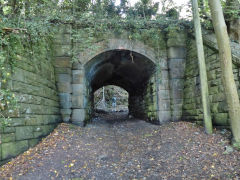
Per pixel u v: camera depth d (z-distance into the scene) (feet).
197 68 22.47
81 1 24.23
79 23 23.82
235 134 14.78
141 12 26.08
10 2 17.61
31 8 20.29
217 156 13.98
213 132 18.43
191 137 18.15
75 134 20.48
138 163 14.87
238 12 22.44
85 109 25.35
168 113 25.12
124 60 28.89
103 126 28.37
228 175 11.64
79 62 23.94
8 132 12.90
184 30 25.67
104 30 24.45
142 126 27.37
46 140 17.65
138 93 37.96
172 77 25.35
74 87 23.73
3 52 12.58
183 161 14.24
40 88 18.04
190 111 23.47
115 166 14.46
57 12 22.95
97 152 16.81
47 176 12.31
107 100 85.40
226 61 15.05
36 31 17.94
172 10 25.55
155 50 25.55
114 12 25.22
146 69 28.81
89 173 13.23
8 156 12.82
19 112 14.16
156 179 12.35
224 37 15.08
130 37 24.80
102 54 24.90
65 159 14.75
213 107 19.77
